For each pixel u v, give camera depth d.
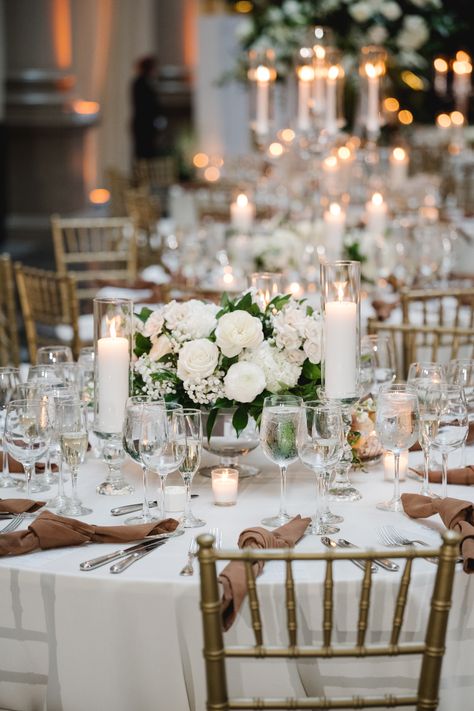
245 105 13.57
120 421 2.63
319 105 6.23
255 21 8.41
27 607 2.20
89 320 5.51
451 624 2.20
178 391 2.72
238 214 5.98
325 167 6.34
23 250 12.72
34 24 13.39
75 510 2.52
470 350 4.80
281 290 3.09
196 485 2.75
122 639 2.16
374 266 5.38
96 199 16.20
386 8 7.72
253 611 1.87
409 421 2.46
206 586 1.84
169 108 17.61
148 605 2.13
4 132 13.30
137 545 2.31
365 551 1.85
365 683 2.16
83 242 7.01
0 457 2.90
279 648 1.88
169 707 2.17
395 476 2.55
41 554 2.29
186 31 17.52
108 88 16.91
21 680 2.25
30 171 13.67
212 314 2.74
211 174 10.05
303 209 6.83
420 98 9.09
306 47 6.17
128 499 2.62
